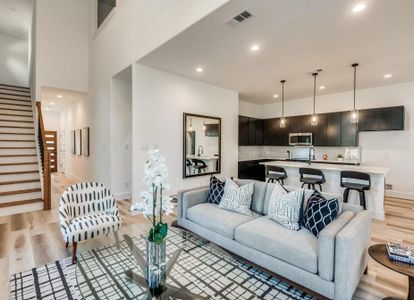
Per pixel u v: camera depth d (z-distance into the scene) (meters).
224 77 5.02
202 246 2.23
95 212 2.89
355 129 5.88
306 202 2.48
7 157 5.00
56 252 2.69
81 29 6.66
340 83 5.46
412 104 5.32
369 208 4.02
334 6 2.46
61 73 6.32
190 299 1.56
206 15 2.69
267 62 4.11
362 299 1.94
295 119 7.16
